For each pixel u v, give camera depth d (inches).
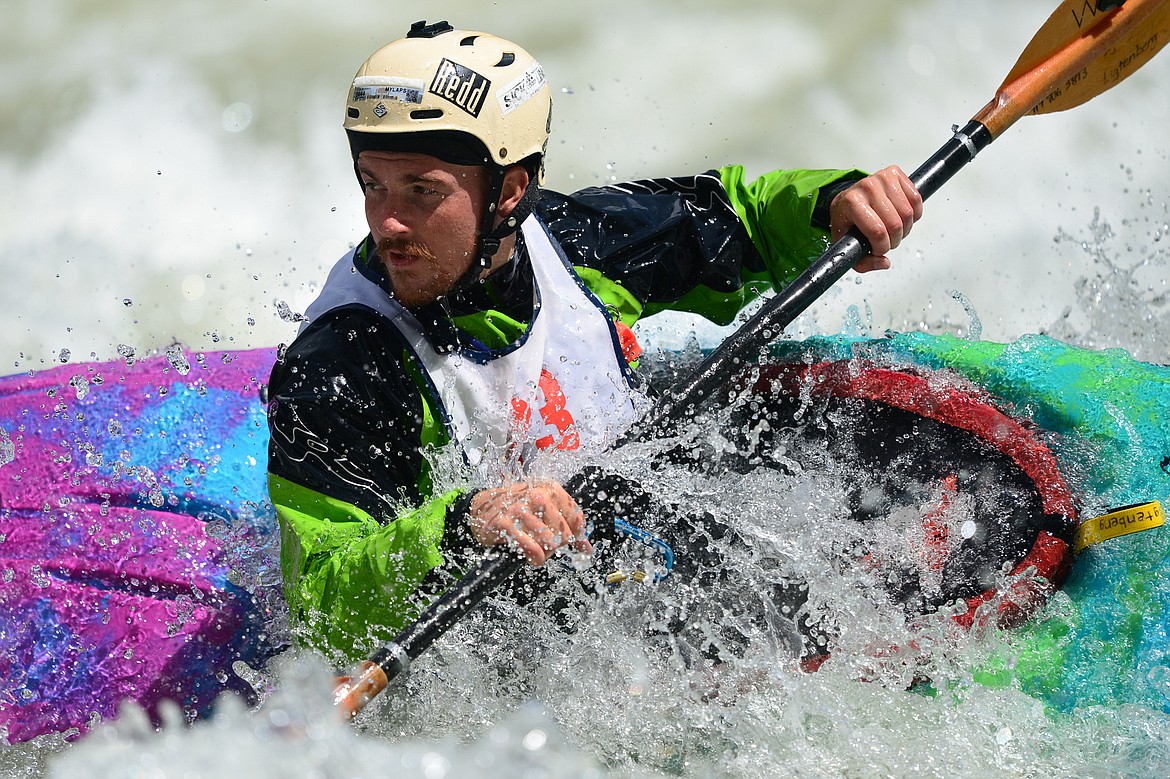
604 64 1050.1
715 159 978.7
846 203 443.2
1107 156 1005.2
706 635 379.9
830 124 1019.9
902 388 423.2
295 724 276.8
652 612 384.8
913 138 1018.7
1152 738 346.6
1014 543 381.4
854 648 371.9
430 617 335.3
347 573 352.5
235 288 887.1
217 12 1097.4
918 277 878.4
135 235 923.4
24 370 805.2
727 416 427.8
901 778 345.7
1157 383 426.3
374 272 393.1
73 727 412.5
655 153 979.9
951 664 367.9
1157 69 1057.5
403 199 370.9
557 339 412.2
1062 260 906.1
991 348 458.3
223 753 267.3
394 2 1106.1
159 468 471.2
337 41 1075.9
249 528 451.8
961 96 1052.5
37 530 450.3
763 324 414.9
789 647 375.2
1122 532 374.9
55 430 485.4
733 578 385.7
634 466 387.2
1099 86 510.3
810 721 363.3
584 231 452.4
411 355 386.3
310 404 370.6
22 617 428.8
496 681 385.7
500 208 391.2
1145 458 400.2
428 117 364.5
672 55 1061.1
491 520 341.1
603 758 361.1
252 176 976.3
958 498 394.6
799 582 381.7
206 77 1032.2
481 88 372.8
